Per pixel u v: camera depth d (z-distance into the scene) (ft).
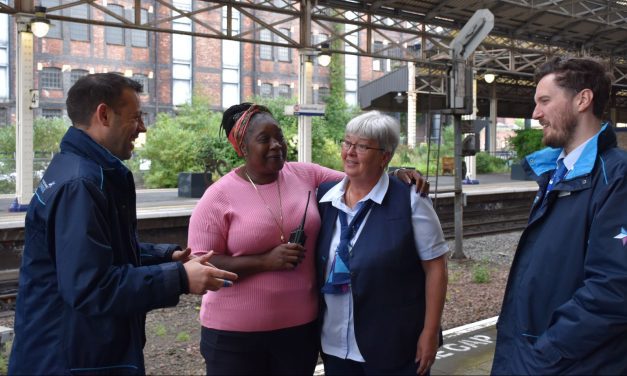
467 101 33.06
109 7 106.42
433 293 8.66
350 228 8.79
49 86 102.17
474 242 43.19
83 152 7.16
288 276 8.90
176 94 114.11
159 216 36.99
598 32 74.18
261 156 8.86
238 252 8.83
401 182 8.95
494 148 122.31
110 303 6.59
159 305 6.93
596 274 6.76
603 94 7.40
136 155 78.48
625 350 6.98
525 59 84.99
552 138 7.59
